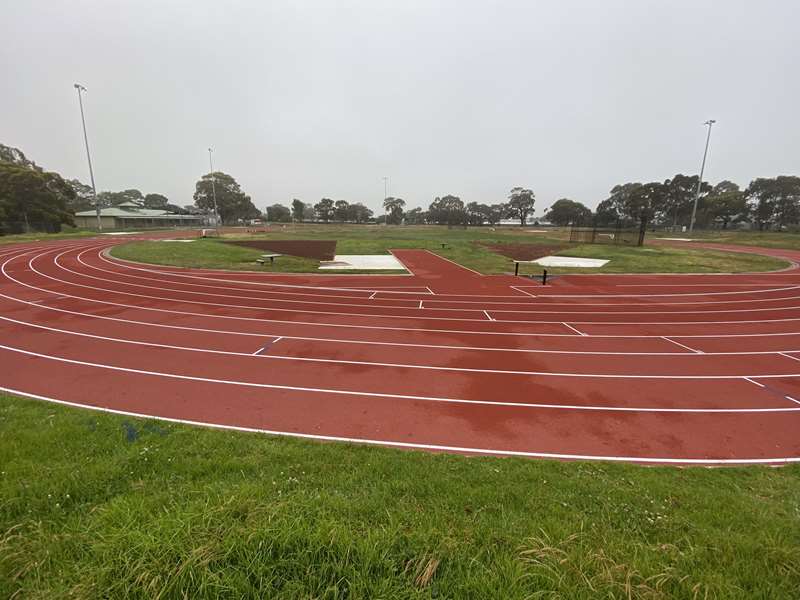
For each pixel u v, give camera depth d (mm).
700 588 2686
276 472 4371
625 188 117438
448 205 131250
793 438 5988
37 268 21500
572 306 15023
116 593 2521
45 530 3242
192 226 85312
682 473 4852
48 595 2545
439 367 8727
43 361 8625
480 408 6836
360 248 36156
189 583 2549
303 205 115688
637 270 24312
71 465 4285
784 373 8602
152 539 2789
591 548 3006
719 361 9312
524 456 5457
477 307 14719
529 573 2678
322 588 2602
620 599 2531
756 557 3059
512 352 9805
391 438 5832
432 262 27703
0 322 11703
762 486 4582
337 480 4230
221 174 100500
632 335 11367
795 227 67375
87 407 6539
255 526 2908
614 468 4934
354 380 7930
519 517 3570
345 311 13844
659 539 3338
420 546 2865
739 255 32750
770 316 13711
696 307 15000
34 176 48250
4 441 4871
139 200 143875
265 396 7117
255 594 2504
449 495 3996
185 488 3863
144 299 15102
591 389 7676
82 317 12391
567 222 108000
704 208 76312
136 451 4719
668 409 6895
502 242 44844
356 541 2895
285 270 22828
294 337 10734
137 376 7891
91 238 40188
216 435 5379
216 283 18719
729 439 5953
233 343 10102
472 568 2785
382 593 2521
